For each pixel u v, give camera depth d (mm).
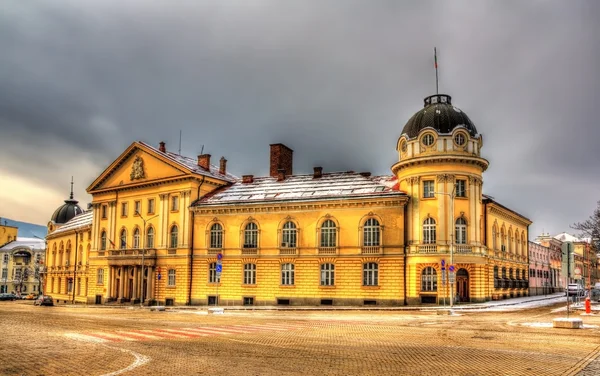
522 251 79875
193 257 65000
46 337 23547
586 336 24188
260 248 61094
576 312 42938
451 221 51375
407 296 53781
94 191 76750
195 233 65375
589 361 17031
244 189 67062
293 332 26297
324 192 60375
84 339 22812
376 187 58812
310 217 59062
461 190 54219
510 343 21656
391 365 16297
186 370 15312
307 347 20391
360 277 55969
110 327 29078
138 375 14555
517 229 77438
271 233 60812
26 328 28328
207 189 68438
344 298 56344
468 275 53406
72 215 108000
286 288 59219
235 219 63125
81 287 87500
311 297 57781
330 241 58062
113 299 72188
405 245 54688
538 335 24672
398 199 54906
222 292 62594
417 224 54094
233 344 21250
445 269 50375
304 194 61000
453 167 53688
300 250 58969
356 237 56625
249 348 20047
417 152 55062
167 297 65875
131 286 70875
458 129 54500
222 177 72625
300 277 58688
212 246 64438
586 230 64750
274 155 71438
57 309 56812
